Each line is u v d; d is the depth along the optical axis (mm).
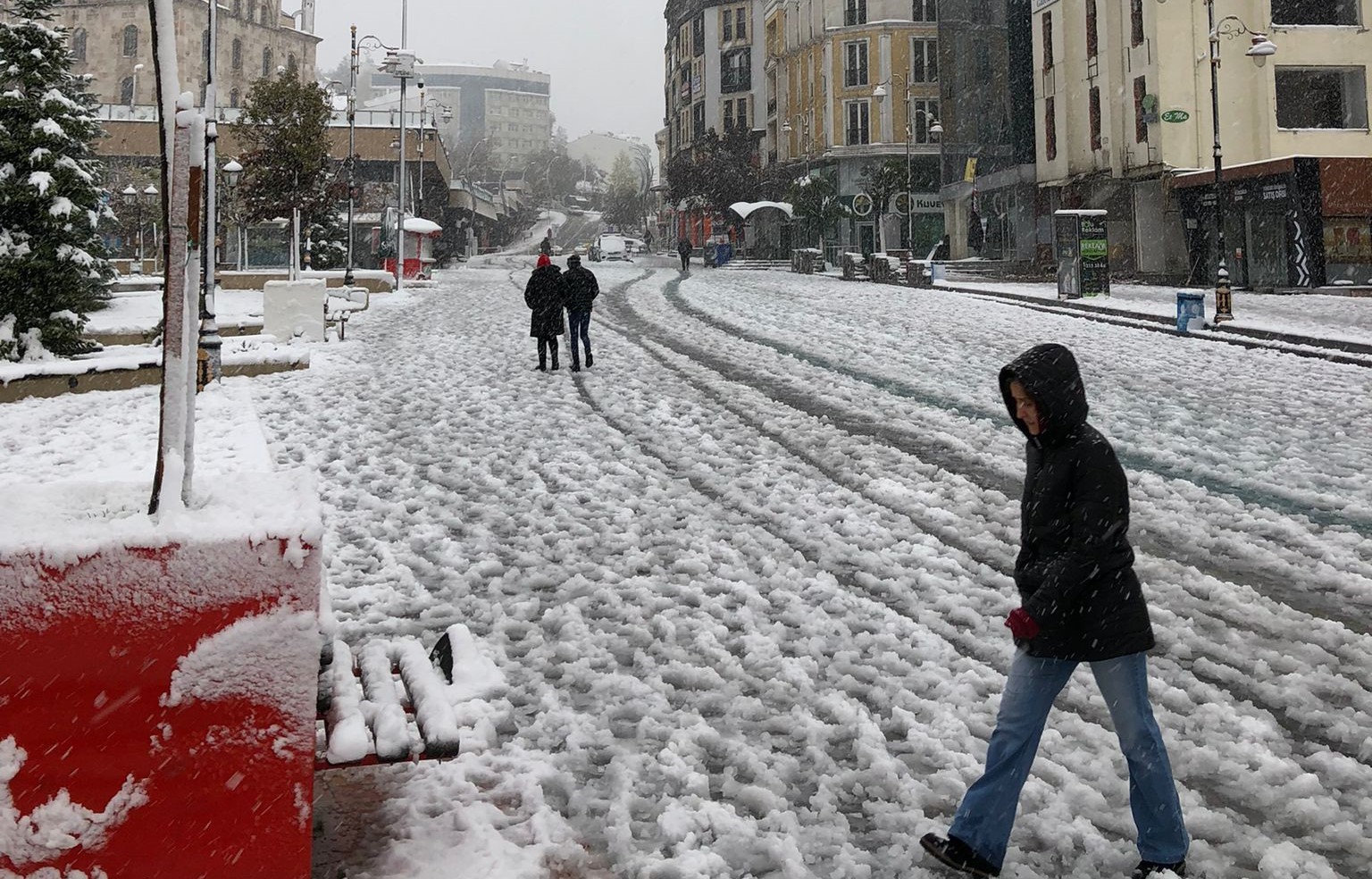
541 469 9820
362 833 3518
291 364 16531
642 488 9086
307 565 2742
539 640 5488
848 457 10141
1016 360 3357
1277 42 34812
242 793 2670
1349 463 9664
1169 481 9117
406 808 3691
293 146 34844
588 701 4734
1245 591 6191
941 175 55156
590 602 6129
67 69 18250
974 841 3336
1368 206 31203
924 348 18750
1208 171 34312
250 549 2689
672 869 3344
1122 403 13117
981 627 5602
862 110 58781
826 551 7078
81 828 2561
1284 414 12328
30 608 2535
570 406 13273
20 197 17016
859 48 58562
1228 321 21328
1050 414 3277
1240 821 3686
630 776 3959
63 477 9141
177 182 2855
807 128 63875
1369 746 4215
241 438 10016
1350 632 5512
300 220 36125
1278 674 5027
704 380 15414
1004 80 49094
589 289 16312
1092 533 3193
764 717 4578
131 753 2598
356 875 3221
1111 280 38719
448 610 5949
